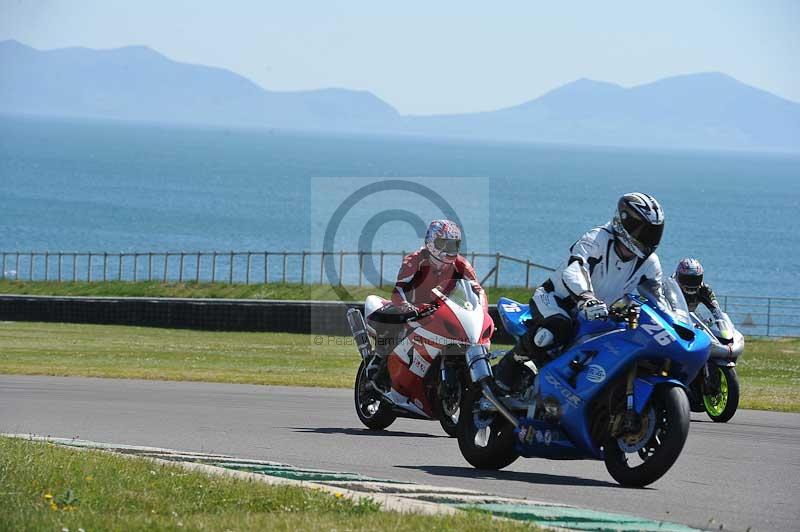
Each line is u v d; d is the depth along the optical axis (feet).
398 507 92.48
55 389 215.31
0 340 361.51
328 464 126.31
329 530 81.82
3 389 213.66
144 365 279.90
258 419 170.19
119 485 99.19
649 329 108.68
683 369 110.11
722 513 98.78
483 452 122.83
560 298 119.34
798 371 288.71
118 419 167.43
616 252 116.47
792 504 103.86
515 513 92.63
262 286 550.77
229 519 85.71
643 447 110.32
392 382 150.51
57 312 453.58
